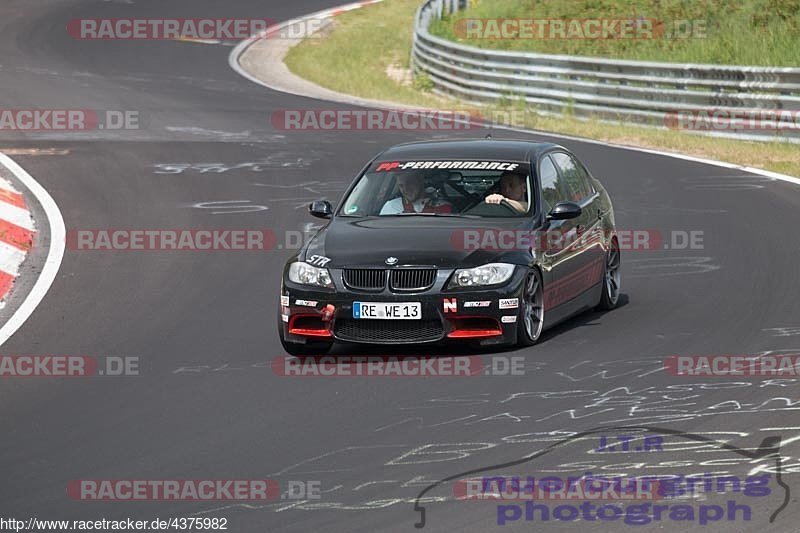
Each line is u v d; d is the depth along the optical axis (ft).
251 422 92.89
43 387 105.81
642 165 225.35
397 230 115.75
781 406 92.53
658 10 375.25
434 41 351.46
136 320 130.72
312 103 316.60
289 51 441.68
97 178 215.92
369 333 110.73
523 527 69.92
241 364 111.55
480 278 109.81
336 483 78.38
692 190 201.16
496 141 130.82
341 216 121.90
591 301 127.54
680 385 99.35
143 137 258.57
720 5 368.89
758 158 232.32
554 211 117.91
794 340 112.98
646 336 117.08
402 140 255.29
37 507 75.92
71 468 83.30
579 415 91.81
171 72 379.35
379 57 435.94
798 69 243.81
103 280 149.59
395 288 109.91
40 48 413.80
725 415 90.74
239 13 515.91
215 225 180.96
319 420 92.79
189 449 86.63
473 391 99.35
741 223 174.50
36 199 197.57
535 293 114.83
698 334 117.08
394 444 86.07
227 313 133.08
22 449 88.17
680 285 140.05
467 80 329.31
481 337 110.11
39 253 163.63
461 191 120.88
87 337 123.85
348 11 524.52
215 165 229.25
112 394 102.78
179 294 142.51
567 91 294.46
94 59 396.78
